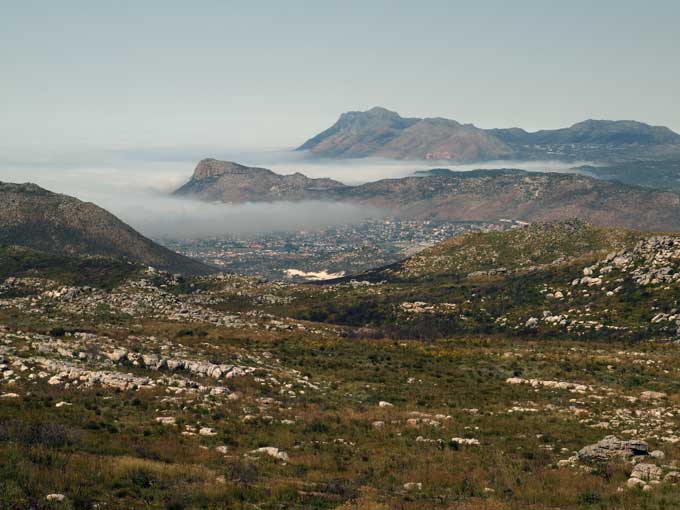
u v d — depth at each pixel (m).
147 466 37.69
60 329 89.81
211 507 32.94
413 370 89.62
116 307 145.50
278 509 33.78
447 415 62.38
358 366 91.81
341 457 47.06
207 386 66.69
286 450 48.03
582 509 36.19
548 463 46.44
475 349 110.44
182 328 121.31
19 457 35.81
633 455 46.09
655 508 35.44
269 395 67.75
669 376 84.31
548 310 181.38
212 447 46.12
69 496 31.20
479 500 37.88
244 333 121.94
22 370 61.97
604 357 98.75
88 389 58.78
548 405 67.12
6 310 133.75
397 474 43.06
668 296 160.88
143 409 55.03
